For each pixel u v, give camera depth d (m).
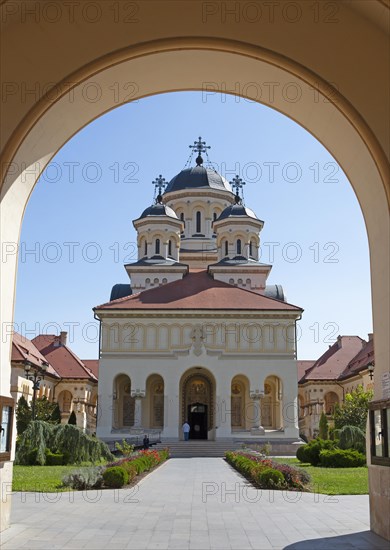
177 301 52.31
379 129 10.11
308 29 10.34
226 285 55.38
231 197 70.44
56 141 11.43
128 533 11.01
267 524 12.19
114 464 21.33
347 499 16.69
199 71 10.99
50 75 10.25
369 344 59.84
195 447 45.78
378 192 10.53
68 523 11.91
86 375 62.28
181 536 10.78
